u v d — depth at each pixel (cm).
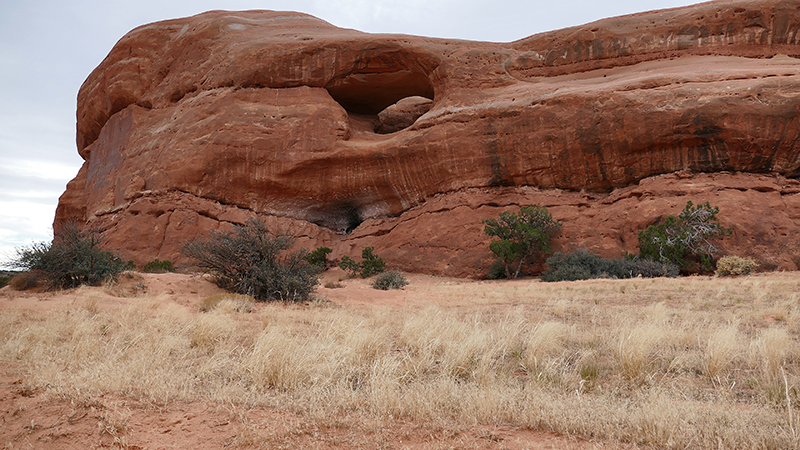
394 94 4200
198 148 3688
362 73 3847
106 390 360
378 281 2119
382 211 3897
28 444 281
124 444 283
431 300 1458
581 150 3011
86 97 4819
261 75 3800
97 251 1380
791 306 1047
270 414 334
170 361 478
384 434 299
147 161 3897
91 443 285
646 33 3319
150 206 3666
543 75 3481
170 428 305
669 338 677
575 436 298
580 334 727
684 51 3244
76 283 1330
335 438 292
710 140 2708
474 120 3319
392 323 884
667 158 2847
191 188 3688
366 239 3850
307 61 3800
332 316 897
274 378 418
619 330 717
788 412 334
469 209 3341
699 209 2511
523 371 518
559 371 495
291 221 3866
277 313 961
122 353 489
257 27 4347
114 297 1139
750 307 1104
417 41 3700
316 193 3750
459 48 3653
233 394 369
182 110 3969
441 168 3466
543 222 2997
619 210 2944
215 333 636
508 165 3259
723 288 1576
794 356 550
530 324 855
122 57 4438
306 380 420
